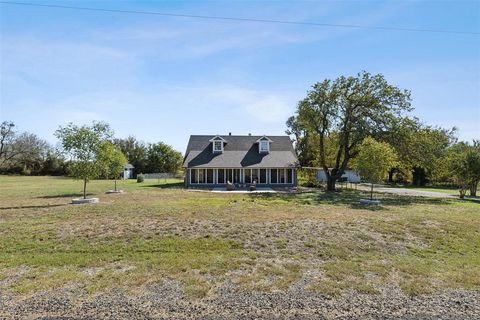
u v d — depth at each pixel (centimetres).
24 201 1809
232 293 529
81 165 1744
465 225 1092
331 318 450
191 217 1212
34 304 482
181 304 486
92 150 1775
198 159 3266
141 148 6206
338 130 2872
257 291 539
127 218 1180
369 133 2566
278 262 697
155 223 1084
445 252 805
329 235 937
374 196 2306
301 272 636
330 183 2878
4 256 722
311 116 2850
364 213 1366
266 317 450
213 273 621
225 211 1385
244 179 3238
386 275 623
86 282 569
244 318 446
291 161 3316
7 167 6056
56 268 645
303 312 466
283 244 838
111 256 724
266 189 2909
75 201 1678
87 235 912
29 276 600
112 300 497
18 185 3425
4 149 6009
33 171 6272
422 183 4016
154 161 5994
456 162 2284
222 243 839
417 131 2442
